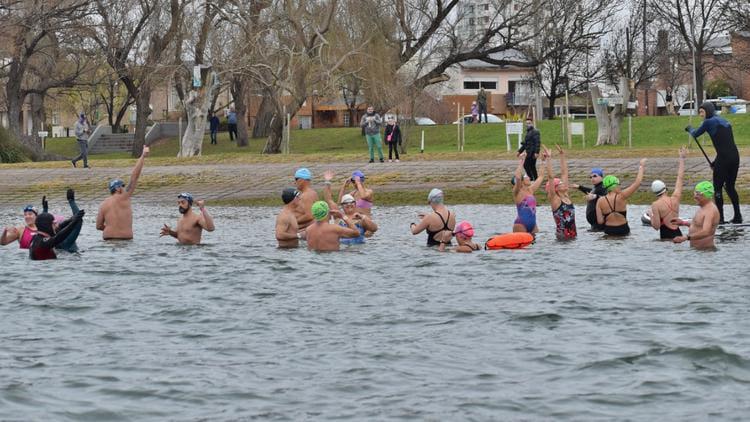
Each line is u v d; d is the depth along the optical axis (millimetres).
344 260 21859
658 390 11312
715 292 16969
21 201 42969
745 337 13570
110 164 52906
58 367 12680
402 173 43938
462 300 16812
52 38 75000
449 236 23391
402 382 11820
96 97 106812
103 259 22453
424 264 21047
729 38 105000
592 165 42562
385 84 64688
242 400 11195
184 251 23844
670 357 12656
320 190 41875
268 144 66938
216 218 34031
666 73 108750
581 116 100125
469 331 14438
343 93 106125
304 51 61406
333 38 64688
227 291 18094
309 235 23844
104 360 13047
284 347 13648
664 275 18844
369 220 24734
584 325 14664
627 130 68688
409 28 69438
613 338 13773
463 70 123500
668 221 24453
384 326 14906
